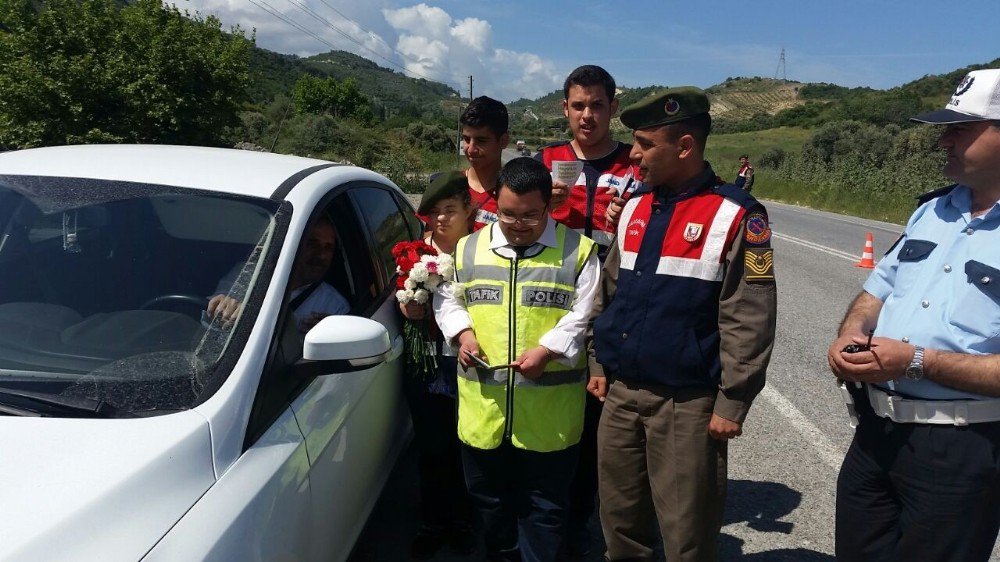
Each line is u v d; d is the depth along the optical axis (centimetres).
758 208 213
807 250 1219
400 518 323
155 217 222
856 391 210
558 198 295
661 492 232
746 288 211
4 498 137
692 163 220
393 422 288
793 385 517
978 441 183
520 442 243
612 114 305
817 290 865
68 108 1694
